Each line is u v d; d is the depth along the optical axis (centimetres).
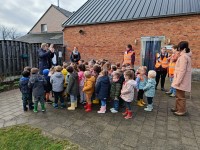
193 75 959
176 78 461
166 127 396
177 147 320
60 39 2162
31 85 455
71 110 491
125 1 1348
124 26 1144
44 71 539
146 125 405
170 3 1104
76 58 871
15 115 455
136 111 492
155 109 509
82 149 309
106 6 1388
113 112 479
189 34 959
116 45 1188
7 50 858
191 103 566
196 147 321
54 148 309
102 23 1219
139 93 538
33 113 468
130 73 448
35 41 2280
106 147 316
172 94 632
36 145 319
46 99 547
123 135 358
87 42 1305
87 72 486
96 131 373
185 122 424
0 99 600
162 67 690
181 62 443
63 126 395
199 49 941
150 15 1056
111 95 486
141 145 324
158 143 331
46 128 384
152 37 1058
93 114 465
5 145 317
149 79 485
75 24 1317
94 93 534
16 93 679
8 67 866
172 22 995
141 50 1100
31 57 1004
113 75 484
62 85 500
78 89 511
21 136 347
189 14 938
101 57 1257
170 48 995
